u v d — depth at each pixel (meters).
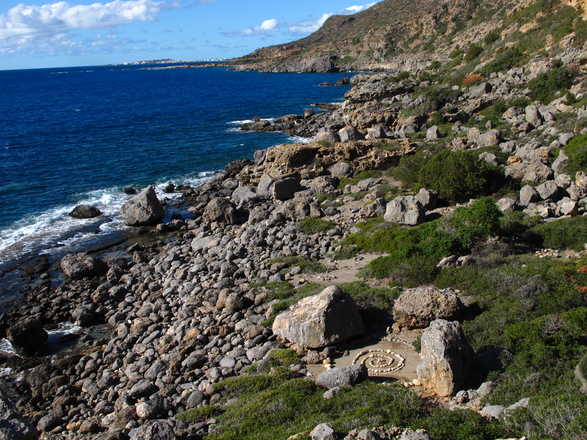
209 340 21.36
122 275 31.39
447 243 23.92
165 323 24.34
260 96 141.12
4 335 25.44
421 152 45.19
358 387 14.42
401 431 10.98
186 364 19.47
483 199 26.34
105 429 16.98
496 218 25.05
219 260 30.88
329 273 25.88
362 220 33.25
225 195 47.34
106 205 46.16
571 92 54.50
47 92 182.75
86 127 88.38
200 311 24.25
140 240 38.06
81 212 43.12
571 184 29.64
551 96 57.12
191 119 97.69
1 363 22.81
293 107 113.69
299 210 35.69
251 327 20.72
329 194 40.78
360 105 87.19
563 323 15.32
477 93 68.94
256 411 13.88
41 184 52.22
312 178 44.81
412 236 26.28
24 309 27.58
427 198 33.00
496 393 12.83
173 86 197.75
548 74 60.75
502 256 22.86
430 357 13.85
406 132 58.91
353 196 38.75
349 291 21.94
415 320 18.27
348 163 45.06
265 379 16.12
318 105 113.06
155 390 18.45
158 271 31.23
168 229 40.03
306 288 23.64
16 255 34.97
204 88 180.12
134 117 101.62
